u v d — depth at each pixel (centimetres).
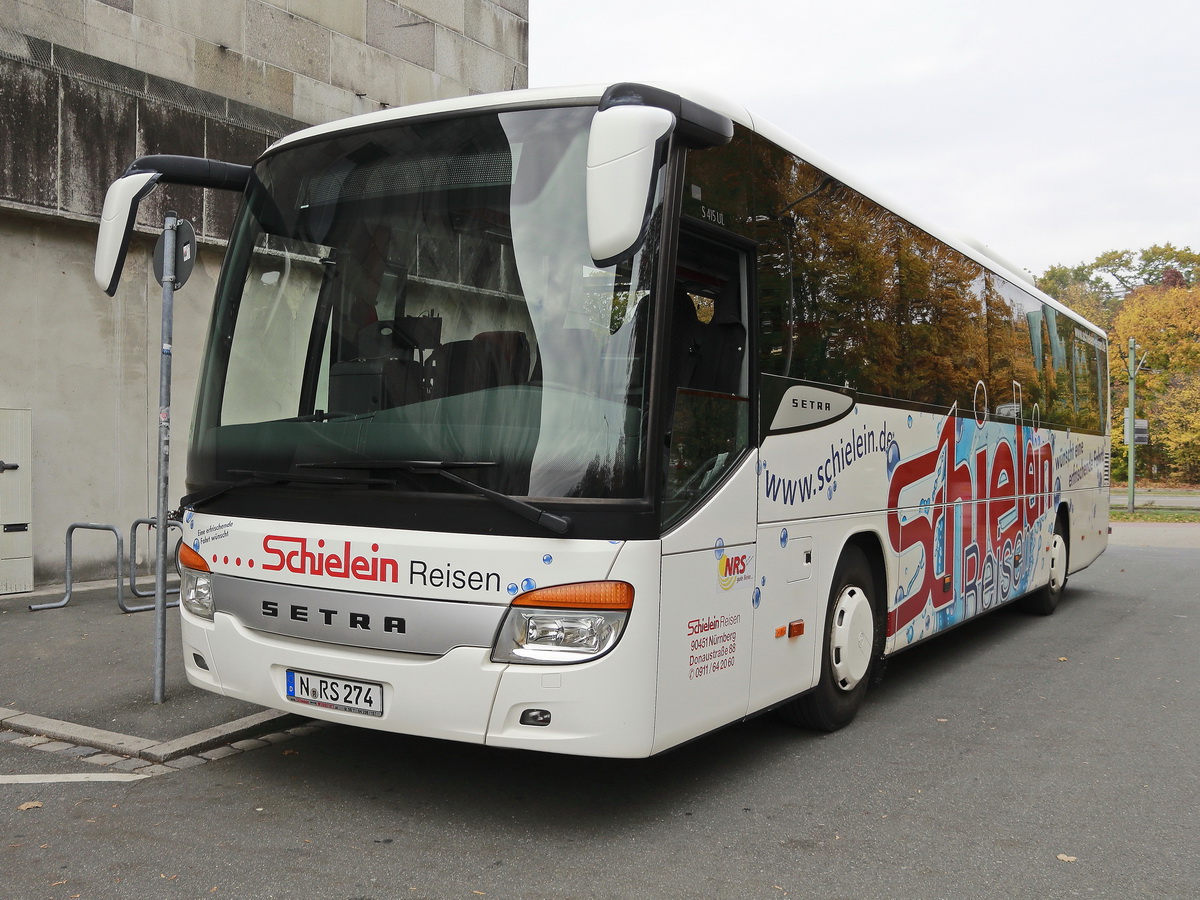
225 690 486
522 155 454
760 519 508
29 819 454
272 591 466
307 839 435
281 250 505
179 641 789
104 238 534
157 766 527
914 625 719
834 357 596
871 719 666
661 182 439
